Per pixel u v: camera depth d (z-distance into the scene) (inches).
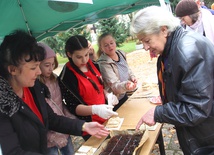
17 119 49.1
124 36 556.4
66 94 84.2
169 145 126.7
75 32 466.9
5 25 100.7
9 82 49.9
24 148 51.5
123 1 127.9
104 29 527.8
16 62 46.1
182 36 51.0
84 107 81.6
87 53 84.6
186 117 48.6
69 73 83.9
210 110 47.9
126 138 63.7
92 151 63.2
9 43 46.5
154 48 53.6
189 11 118.7
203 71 46.9
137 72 331.9
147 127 70.5
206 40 51.3
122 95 112.4
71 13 117.3
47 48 75.6
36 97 58.7
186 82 47.7
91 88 85.3
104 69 104.1
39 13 103.0
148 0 137.5
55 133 75.3
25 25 110.3
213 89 49.2
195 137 54.7
